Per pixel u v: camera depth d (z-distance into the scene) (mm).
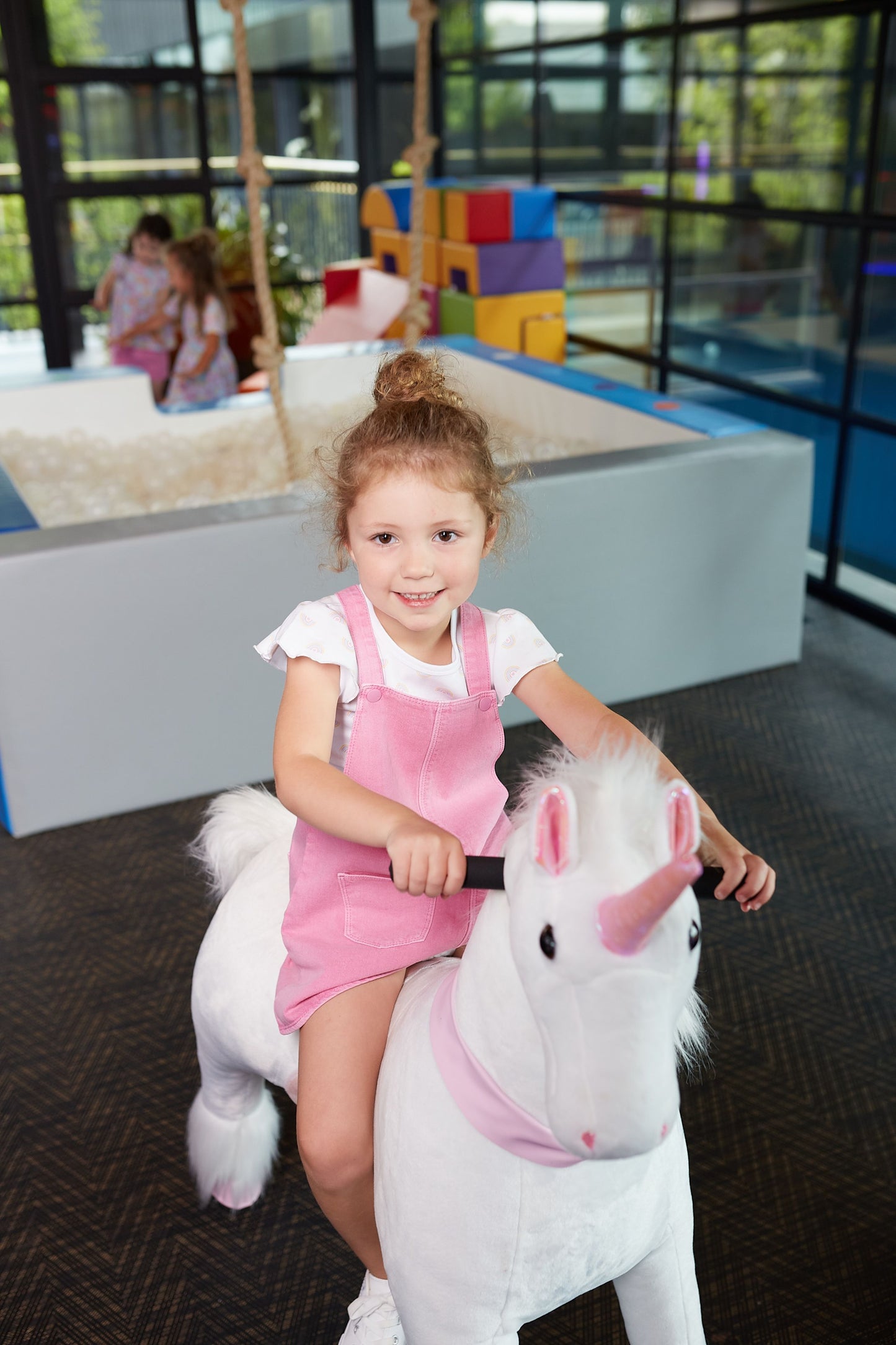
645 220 4332
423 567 938
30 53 5172
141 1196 1620
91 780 2525
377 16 5691
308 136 5816
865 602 3523
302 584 2559
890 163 3156
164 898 2293
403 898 1066
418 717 1044
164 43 5379
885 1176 1624
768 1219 1558
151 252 4594
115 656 2449
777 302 3693
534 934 731
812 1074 1814
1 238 5453
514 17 5000
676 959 708
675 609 2947
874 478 3414
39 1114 1772
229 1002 1244
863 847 2391
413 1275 919
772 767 2682
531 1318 942
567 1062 716
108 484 3574
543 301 4656
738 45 3662
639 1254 938
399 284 4984
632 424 3322
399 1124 924
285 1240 1545
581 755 984
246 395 4043
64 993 2035
